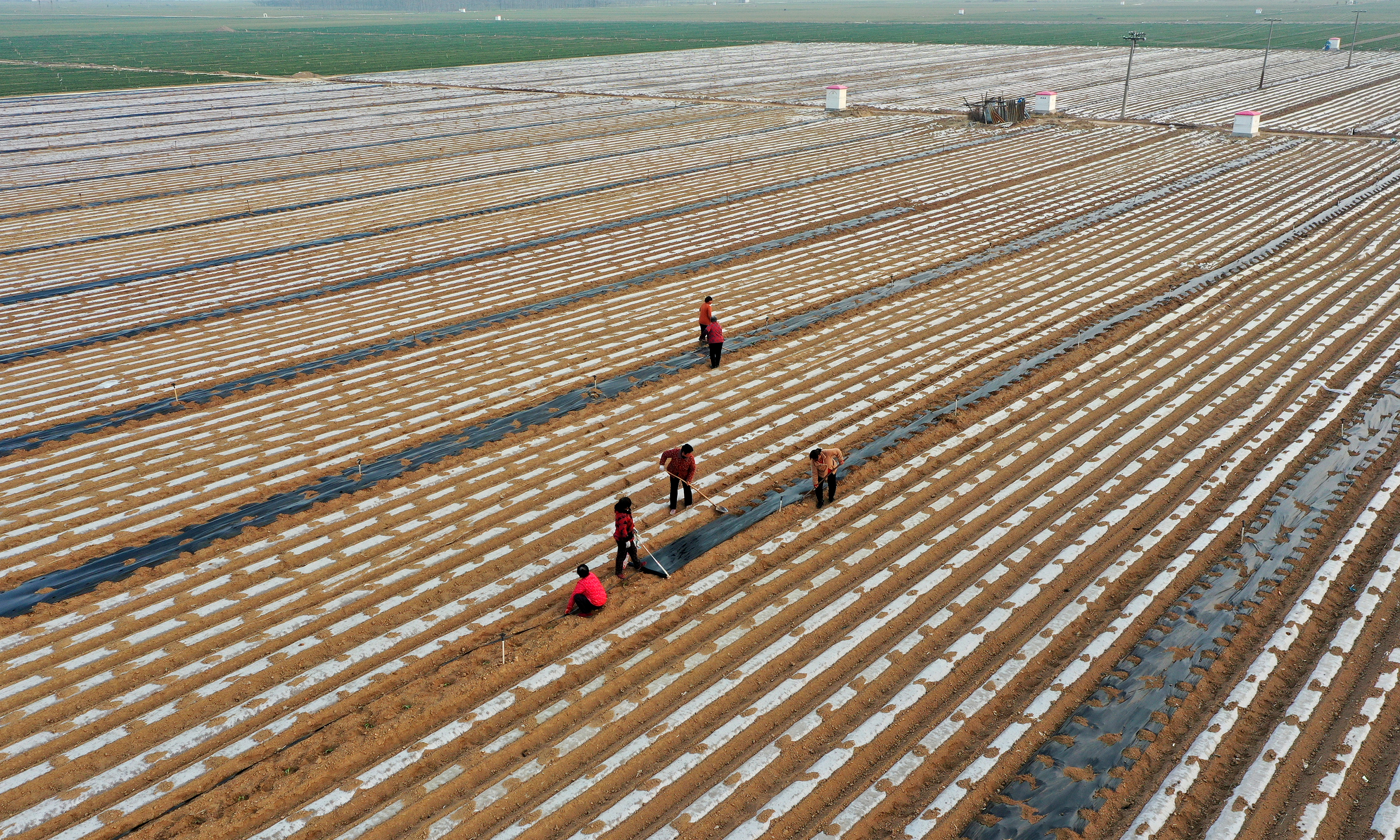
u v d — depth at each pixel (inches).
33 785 457.7
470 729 495.2
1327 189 1665.8
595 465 762.2
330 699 514.0
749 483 731.4
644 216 1558.8
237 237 1457.9
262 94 3174.2
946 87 3206.2
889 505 700.7
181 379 935.7
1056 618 574.6
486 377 930.7
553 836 434.9
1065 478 733.3
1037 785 457.4
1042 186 1731.1
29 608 591.8
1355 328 1024.9
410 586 613.6
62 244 1429.6
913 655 547.8
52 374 951.0
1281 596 592.1
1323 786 449.1
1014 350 976.3
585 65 4101.9
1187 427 808.9
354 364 967.0
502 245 1396.4
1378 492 700.7
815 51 4665.4
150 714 504.4
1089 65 3806.6
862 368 940.0
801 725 494.9
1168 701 506.9
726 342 1010.7
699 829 435.2
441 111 2746.1
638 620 578.6
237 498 717.9
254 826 439.2
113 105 2913.4
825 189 1734.7
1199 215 1508.4
